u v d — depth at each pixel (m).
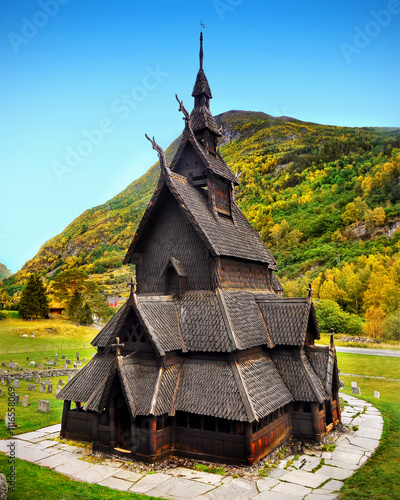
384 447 24.61
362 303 89.62
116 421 22.67
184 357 24.20
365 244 116.25
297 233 179.38
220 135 31.64
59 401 36.81
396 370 53.47
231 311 24.77
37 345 84.81
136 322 23.42
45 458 22.25
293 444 24.77
